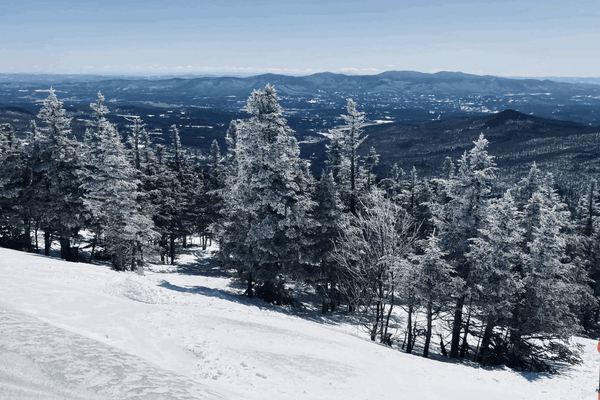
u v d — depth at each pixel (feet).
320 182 102.63
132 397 12.48
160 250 150.41
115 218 107.34
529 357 83.71
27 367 12.99
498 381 56.03
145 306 47.65
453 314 83.05
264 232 86.94
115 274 80.48
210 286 103.81
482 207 76.54
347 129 113.70
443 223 82.17
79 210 112.27
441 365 58.65
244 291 105.81
